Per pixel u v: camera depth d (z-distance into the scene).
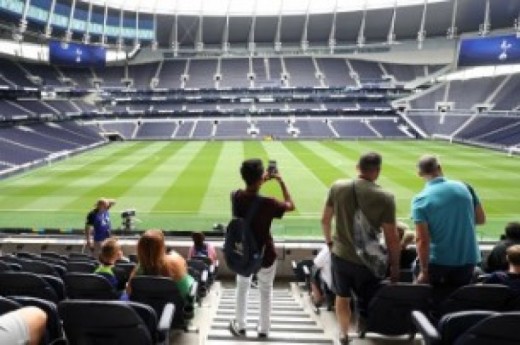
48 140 47.38
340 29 70.56
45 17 53.97
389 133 62.06
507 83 60.16
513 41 54.22
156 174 33.00
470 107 60.78
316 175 32.41
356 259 4.50
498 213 22.05
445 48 68.12
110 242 6.07
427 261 4.62
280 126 64.19
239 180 30.62
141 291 4.86
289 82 71.56
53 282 5.32
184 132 63.06
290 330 5.79
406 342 4.96
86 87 66.88
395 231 4.42
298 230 18.73
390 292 4.54
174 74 73.31
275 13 70.06
